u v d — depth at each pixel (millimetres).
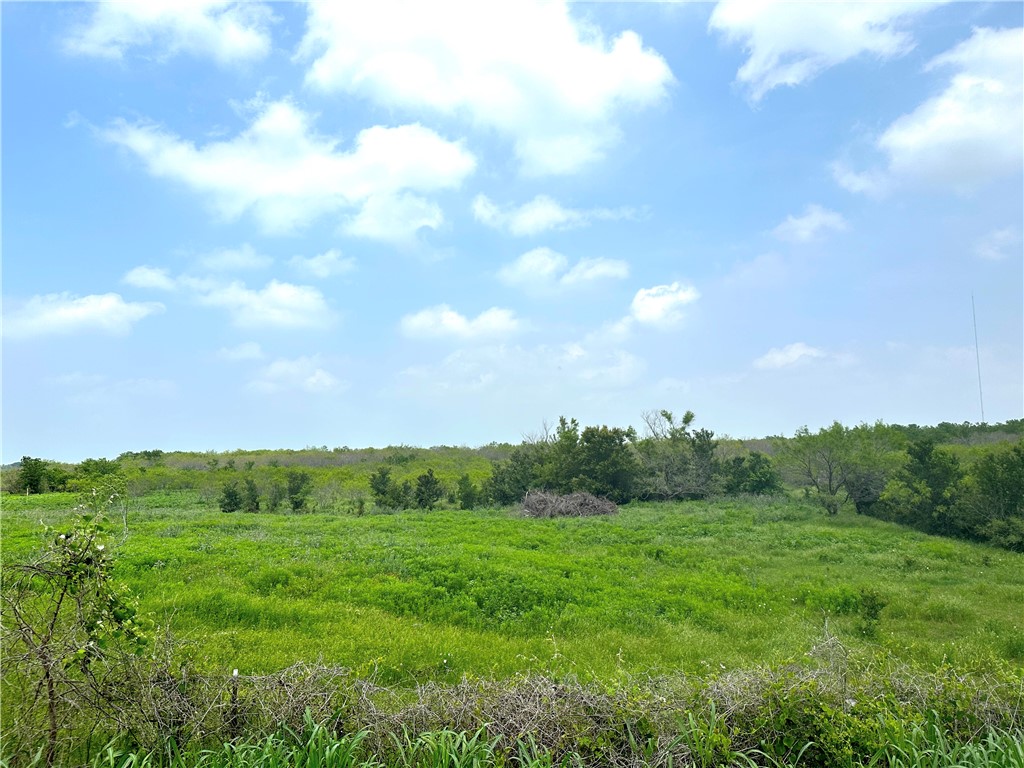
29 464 35250
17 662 5391
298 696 5910
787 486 37344
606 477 35812
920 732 5781
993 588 15141
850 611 12977
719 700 6125
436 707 6051
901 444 30750
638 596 13312
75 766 5285
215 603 11164
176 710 5715
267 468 48344
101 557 5801
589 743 5578
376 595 12516
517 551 18141
